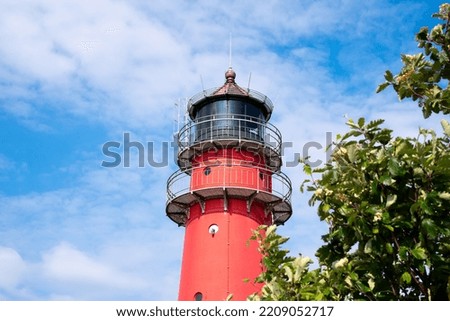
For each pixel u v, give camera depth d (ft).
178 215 116.06
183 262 110.22
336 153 31.04
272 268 35.53
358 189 29.73
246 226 107.04
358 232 29.58
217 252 104.37
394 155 28.96
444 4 33.91
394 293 29.84
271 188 112.88
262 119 115.75
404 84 34.12
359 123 31.27
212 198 109.19
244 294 101.35
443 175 28.32
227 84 115.34
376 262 30.14
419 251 27.50
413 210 27.84
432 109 33.12
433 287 28.60
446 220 28.25
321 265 35.60
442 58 33.71
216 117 111.86
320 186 31.14
